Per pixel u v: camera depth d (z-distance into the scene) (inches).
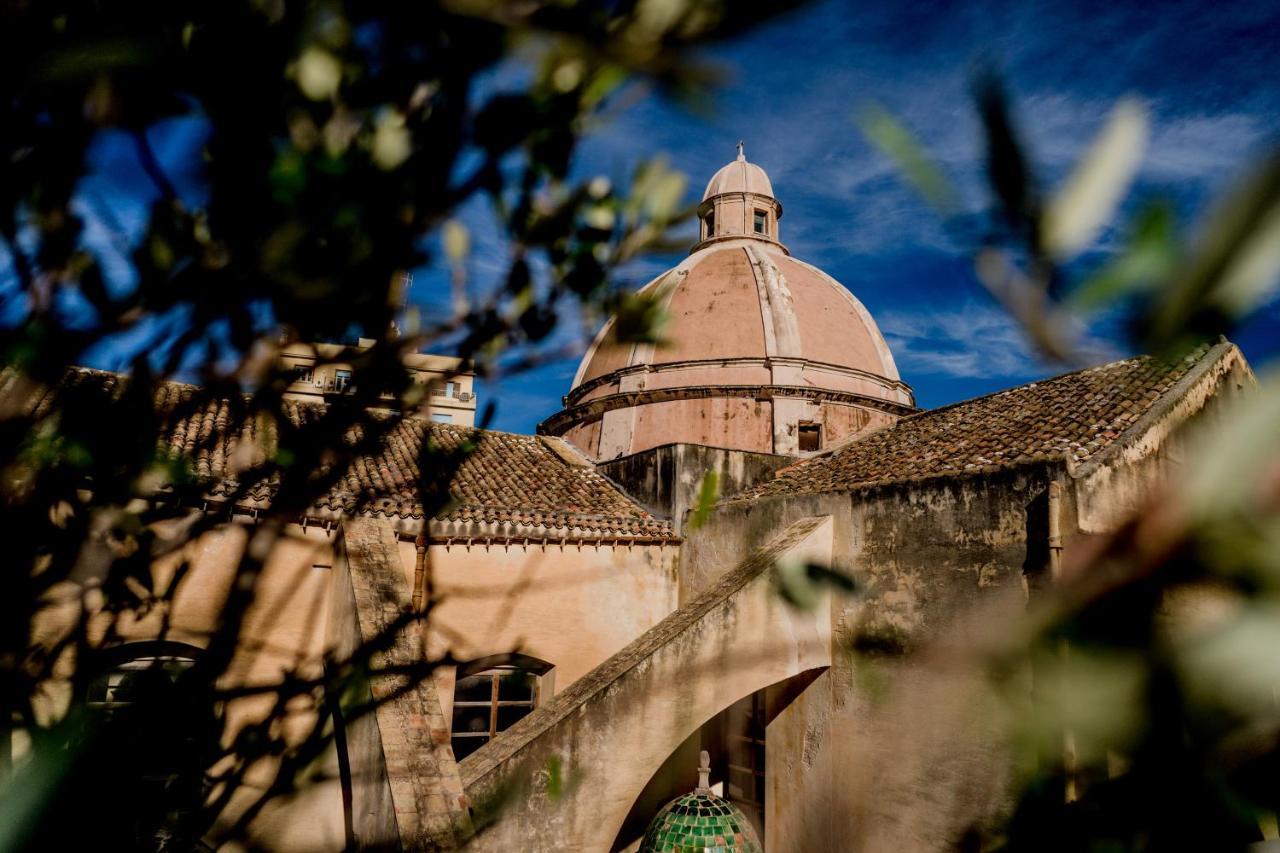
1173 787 29.0
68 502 77.6
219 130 54.1
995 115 23.8
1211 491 23.4
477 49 52.1
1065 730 29.3
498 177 60.4
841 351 1035.3
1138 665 25.9
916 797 406.6
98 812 69.1
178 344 64.3
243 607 230.2
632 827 521.0
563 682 537.0
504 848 346.0
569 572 559.2
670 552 609.9
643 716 401.7
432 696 343.9
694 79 42.4
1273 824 28.9
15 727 109.7
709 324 1018.1
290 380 69.2
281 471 81.1
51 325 59.7
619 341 69.3
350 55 54.0
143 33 48.9
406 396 71.8
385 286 61.4
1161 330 20.1
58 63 45.9
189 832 157.5
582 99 55.9
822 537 496.1
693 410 944.9
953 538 420.5
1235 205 17.9
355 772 350.3
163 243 57.7
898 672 430.3
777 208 1307.8
